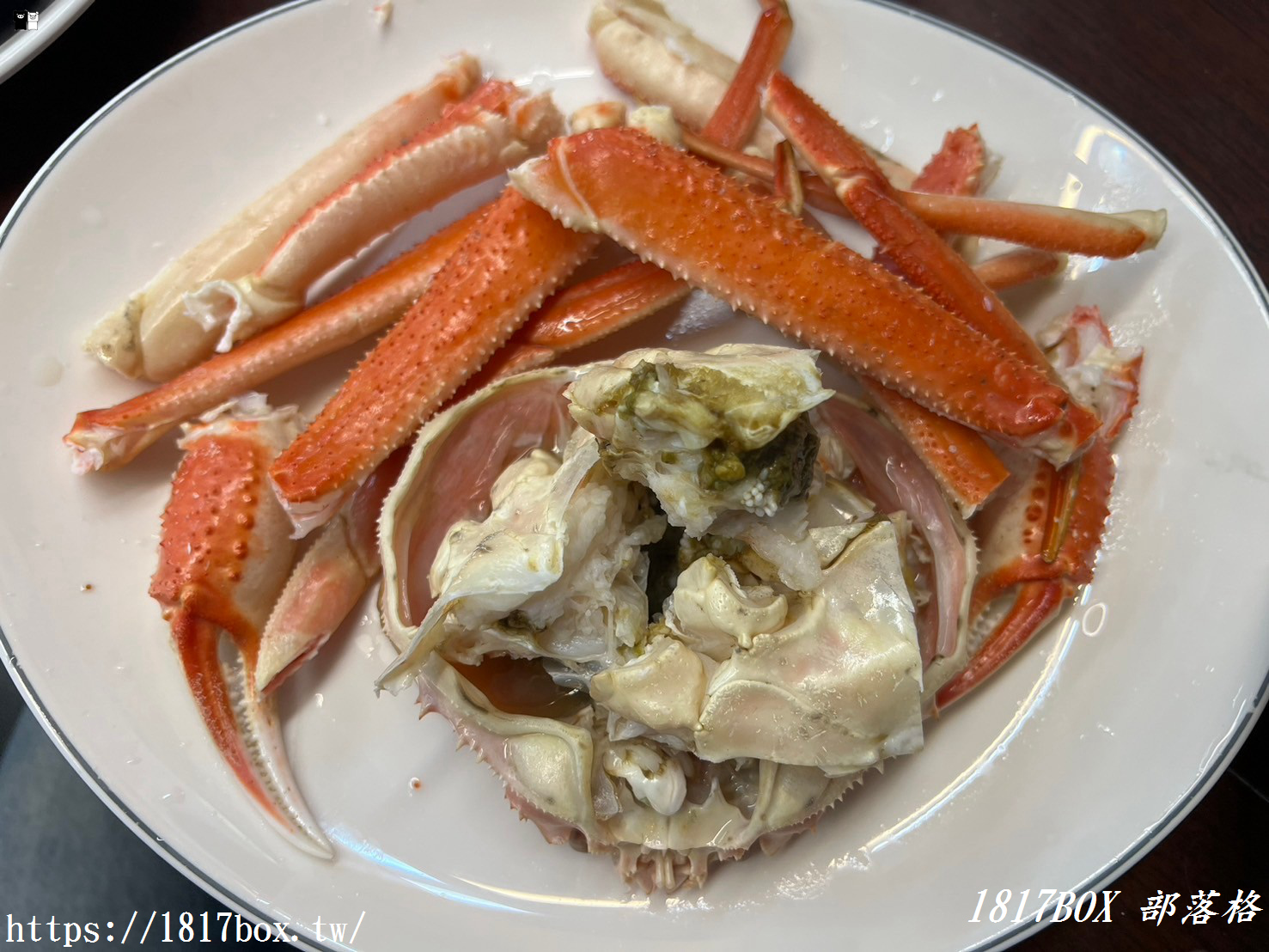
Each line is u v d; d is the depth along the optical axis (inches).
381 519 9.5
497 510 9.3
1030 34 12.1
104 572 10.4
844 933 9.5
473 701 9.0
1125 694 9.8
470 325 9.5
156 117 11.0
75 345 10.7
